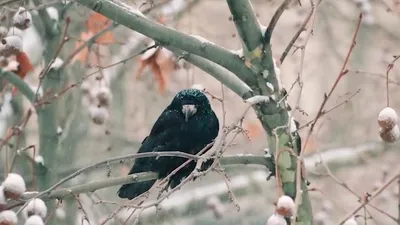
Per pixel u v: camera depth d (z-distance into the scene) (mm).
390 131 7527
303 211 9164
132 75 17578
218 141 7914
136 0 12930
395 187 14359
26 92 12023
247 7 8828
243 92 9367
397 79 15742
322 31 18844
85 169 7785
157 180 9703
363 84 18109
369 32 18031
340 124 17703
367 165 16234
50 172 12734
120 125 17844
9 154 13922
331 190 15320
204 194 15234
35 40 14023
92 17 12445
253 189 15766
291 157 9094
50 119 12828
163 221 14875
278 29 18641
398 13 14117
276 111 9070
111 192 16969
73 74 13797
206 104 10398
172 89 17656
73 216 13336
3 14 10180
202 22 17594
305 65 18375
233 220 16891
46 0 12328
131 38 14977
